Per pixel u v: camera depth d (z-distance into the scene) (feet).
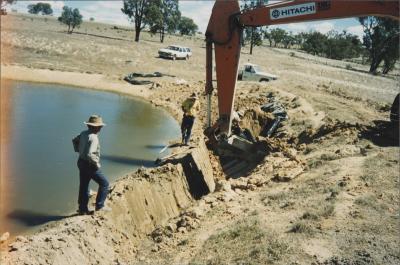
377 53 177.27
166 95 79.71
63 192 30.19
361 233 24.26
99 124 25.11
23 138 41.91
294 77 113.29
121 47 138.41
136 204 29.27
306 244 23.08
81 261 22.25
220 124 40.06
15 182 30.91
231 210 28.99
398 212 27.30
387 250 22.45
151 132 51.85
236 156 44.32
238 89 83.25
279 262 21.45
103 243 24.23
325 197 29.66
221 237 24.82
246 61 146.51
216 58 39.11
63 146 40.83
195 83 92.89
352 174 33.83
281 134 51.70
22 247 21.27
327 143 44.73
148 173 32.86
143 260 23.95
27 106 57.47
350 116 60.44
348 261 21.27
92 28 228.63
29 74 81.61
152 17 173.99
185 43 213.87
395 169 35.22
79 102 66.08
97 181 25.82
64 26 203.72
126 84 86.02
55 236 22.54
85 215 25.85
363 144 42.60
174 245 25.43
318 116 58.39
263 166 38.24
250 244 23.48
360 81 123.85
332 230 24.64
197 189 36.94
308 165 38.01
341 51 286.66
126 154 41.73
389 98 90.38
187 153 39.01
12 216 25.79
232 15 37.91
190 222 27.68
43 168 34.42
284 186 33.50
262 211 28.27
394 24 169.99
